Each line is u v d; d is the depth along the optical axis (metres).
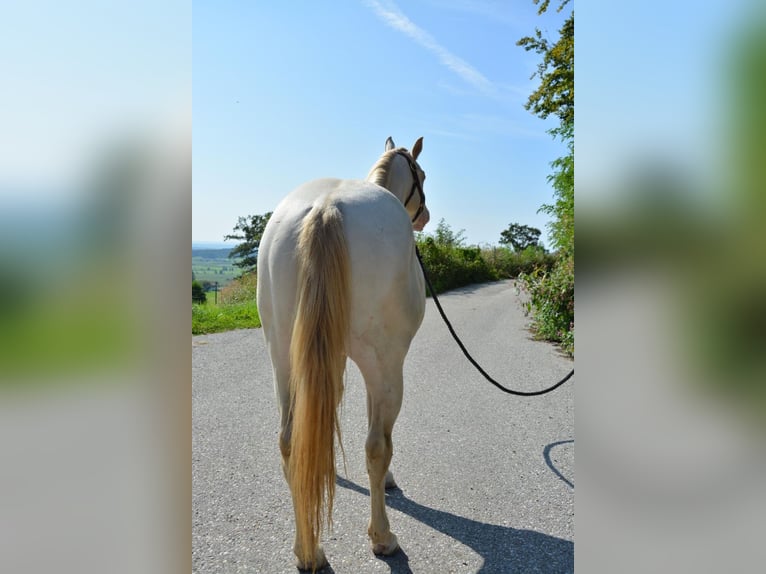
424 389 5.39
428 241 17.84
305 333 2.08
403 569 2.46
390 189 3.46
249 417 4.46
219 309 10.33
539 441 4.03
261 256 2.43
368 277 2.26
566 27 10.65
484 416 4.58
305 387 2.05
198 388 5.29
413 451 3.83
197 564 2.46
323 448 2.04
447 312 11.37
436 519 2.91
